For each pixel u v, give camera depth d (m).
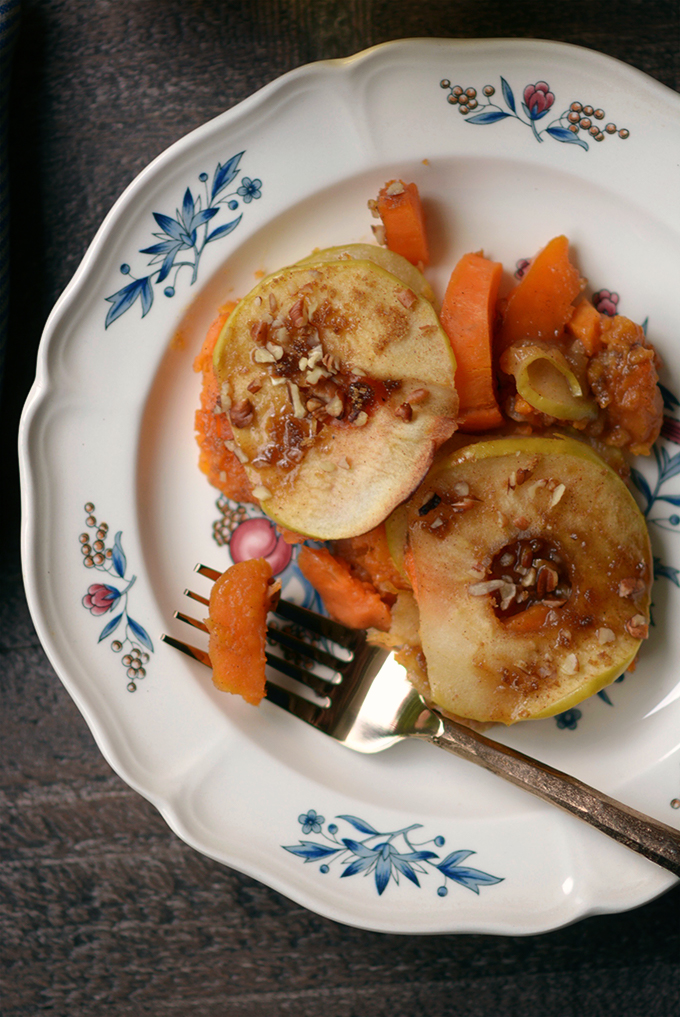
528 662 0.43
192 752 0.45
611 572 0.43
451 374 0.43
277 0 0.46
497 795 0.45
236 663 0.44
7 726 0.47
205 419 0.45
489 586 0.42
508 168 0.45
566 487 0.43
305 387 0.43
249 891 0.47
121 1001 0.46
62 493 0.45
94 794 0.47
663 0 0.46
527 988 0.46
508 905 0.44
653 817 0.45
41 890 0.47
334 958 0.47
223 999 0.46
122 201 0.44
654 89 0.44
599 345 0.44
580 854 0.44
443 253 0.46
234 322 0.43
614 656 0.43
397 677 0.45
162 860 0.47
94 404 0.45
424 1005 0.46
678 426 0.45
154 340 0.45
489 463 0.42
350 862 0.44
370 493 0.42
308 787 0.45
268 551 0.46
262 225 0.45
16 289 0.47
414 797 0.45
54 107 0.47
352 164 0.45
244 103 0.44
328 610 0.45
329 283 0.43
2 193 0.46
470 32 0.46
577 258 0.45
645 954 0.46
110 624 0.45
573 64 0.44
